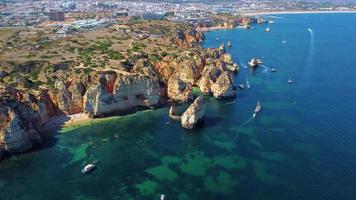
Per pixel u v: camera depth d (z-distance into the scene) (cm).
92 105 13462
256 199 8862
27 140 11269
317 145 11425
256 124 13162
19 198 9019
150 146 11662
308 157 10700
